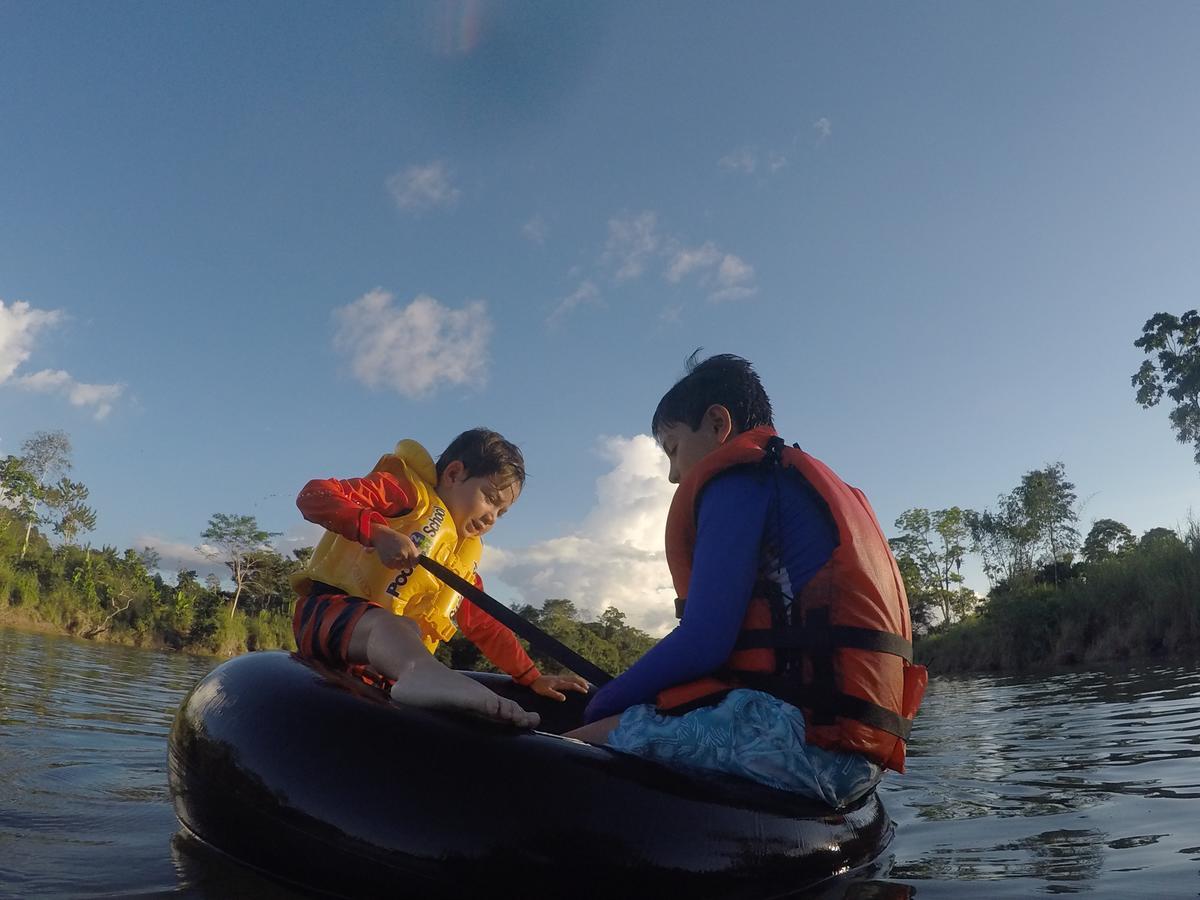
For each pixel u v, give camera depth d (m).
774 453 1.71
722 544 1.64
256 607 61.28
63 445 50.19
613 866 1.32
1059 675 12.39
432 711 1.53
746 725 1.58
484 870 1.30
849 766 1.63
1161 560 15.66
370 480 2.19
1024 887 1.41
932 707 7.99
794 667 1.62
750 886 1.41
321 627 1.91
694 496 1.75
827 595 1.62
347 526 2.03
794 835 1.50
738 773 1.58
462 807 1.34
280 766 1.48
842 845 1.59
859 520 1.71
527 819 1.32
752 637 1.64
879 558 1.71
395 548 2.01
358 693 1.59
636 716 1.67
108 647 25.00
